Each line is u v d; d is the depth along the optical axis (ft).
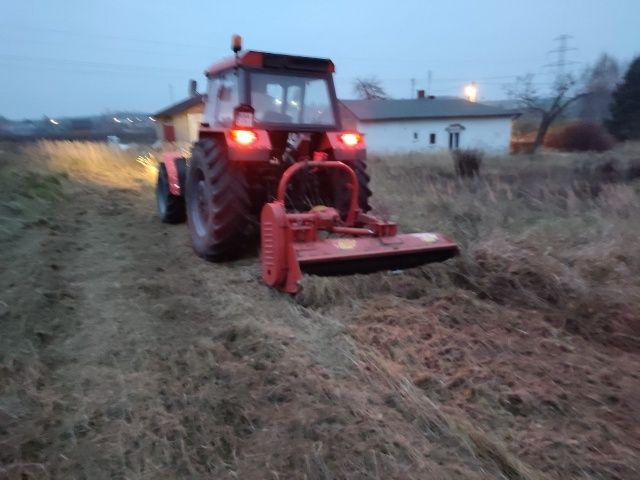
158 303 12.86
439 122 109.81
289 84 16.48
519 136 129.18
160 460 7.73
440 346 10.39
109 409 8.82
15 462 7.72
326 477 7.07
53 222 20.99
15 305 12.60
